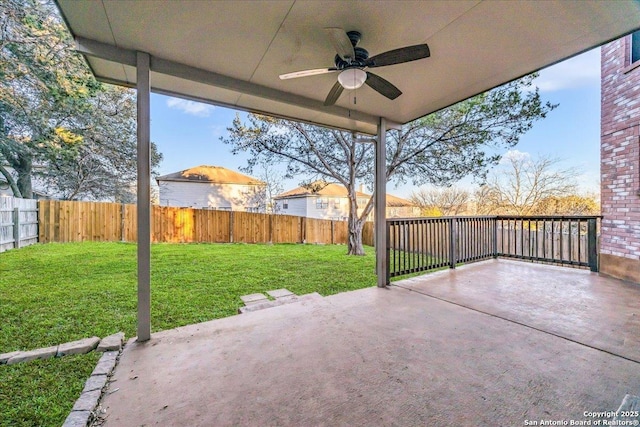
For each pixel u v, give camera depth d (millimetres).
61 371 2236
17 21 8031
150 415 1733
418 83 3393
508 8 2133
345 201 19500
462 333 2801
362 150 8648
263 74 3135
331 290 4637
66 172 11719
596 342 2580
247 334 2824
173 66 2869
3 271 5492
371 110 4316
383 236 4551
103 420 1694
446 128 7266
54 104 9438
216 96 3701
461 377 2070
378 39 2506
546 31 2410
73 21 2248
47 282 4793
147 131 2709
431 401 1821
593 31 2414
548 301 3709
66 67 8938
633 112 4371
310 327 2975
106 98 11391
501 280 4793
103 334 2967
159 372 2186
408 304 3662
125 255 7133
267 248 9586
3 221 7418
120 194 13422
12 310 3568
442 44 2598
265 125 8000
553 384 1975
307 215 18375
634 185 4387
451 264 5633
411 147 7875
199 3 2049
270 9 2121
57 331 3021
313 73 2582
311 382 2037
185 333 2861
